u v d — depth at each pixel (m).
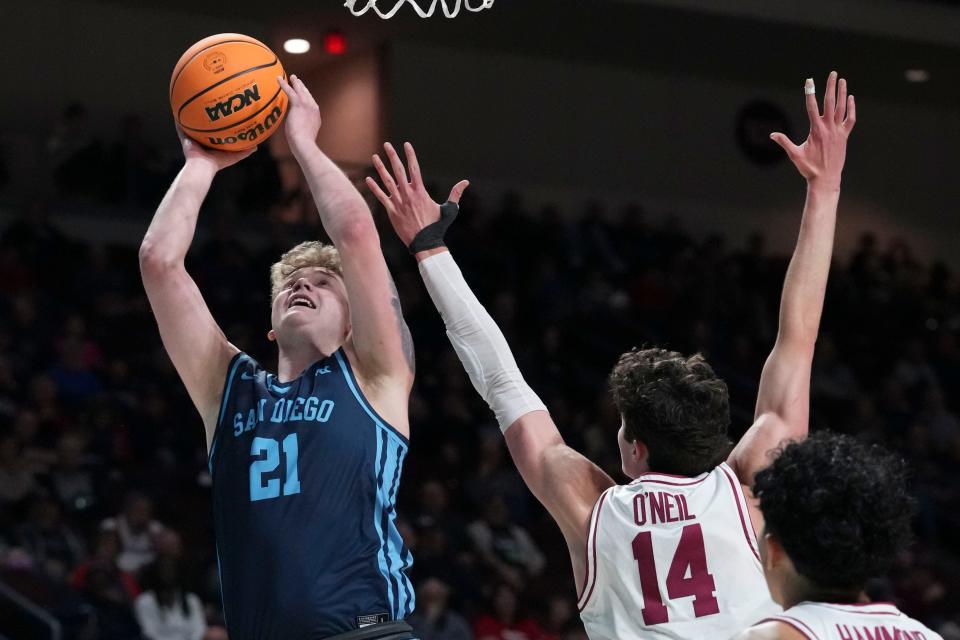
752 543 2.46
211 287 11.70
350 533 2.49
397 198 2.87
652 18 14.52
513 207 14.47
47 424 9.39
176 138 14.91
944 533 12.23
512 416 2.75
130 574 8.22
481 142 15.93
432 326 12.26
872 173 17.81
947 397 14.52
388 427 2.59
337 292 2.75
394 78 15.48
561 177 16.33
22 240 11.70
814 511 1.92
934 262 17.92
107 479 9.09
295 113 2.84
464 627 8.67
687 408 2.52
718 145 17.05
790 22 14.65
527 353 12.43
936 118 18.19
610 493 2.56
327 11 14.35
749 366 13.45
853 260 15.91
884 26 15.00
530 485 2.70
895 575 10.99
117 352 10.89
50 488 8.82
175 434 9.84
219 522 2.57
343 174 2.74
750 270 15.23
